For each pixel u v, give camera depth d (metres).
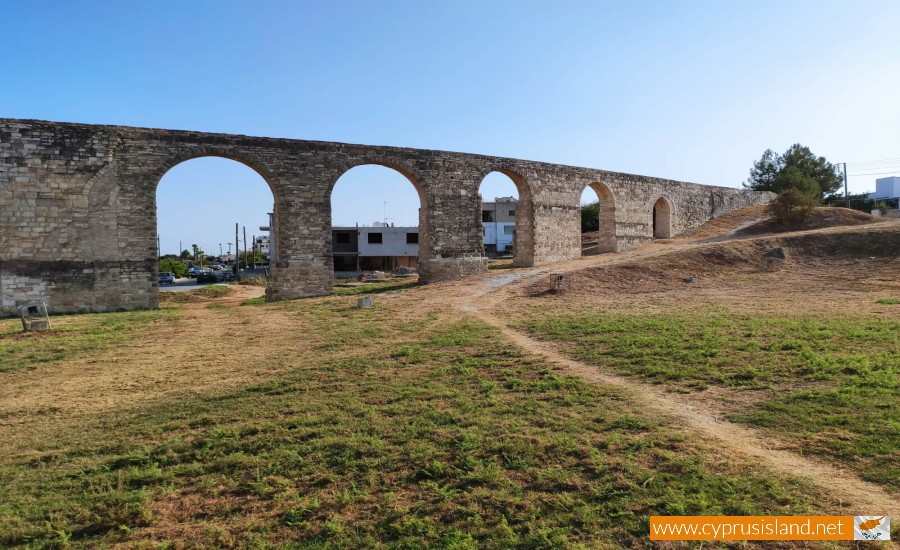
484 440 8.68
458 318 20.61
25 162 24.84
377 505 7.05
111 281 26.55
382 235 70.88
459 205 35.75
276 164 29.91
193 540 6.54
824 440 7.88
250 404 11.20
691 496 6.61
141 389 12.66
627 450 8.00
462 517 6.68
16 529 6.78
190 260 143.75
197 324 21.78
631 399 10.30
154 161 27.27
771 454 7.64
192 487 7.90
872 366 11.07
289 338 18.25
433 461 8.10
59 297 25.44
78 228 25.83
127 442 9.47
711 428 8.72
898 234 33.38
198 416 10.61
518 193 40.25
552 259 40.94
